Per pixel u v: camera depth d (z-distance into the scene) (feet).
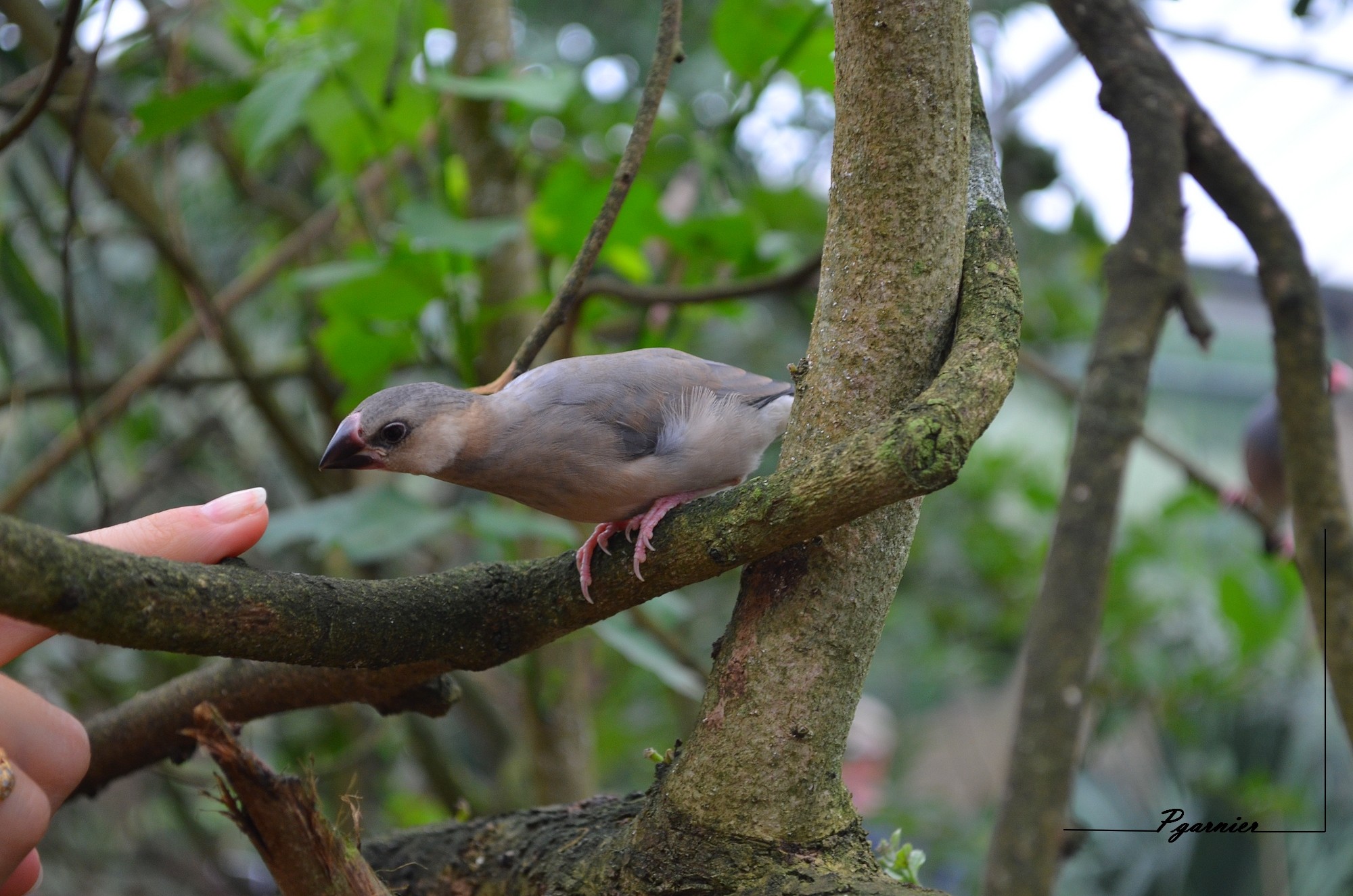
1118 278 8.66
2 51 14.37
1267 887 19.94
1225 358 37.09
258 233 20.62
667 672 11.75
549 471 8.36
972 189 6.37
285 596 5.58
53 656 17.38
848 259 5.84
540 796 12.68
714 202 12.53
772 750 5.69
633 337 16.67
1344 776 21.68
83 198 18.29
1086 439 8.40
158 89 14.53
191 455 20.06
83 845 21.26
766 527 5.43
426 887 7.41
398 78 12.00
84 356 15.70
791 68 12.53
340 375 12.80
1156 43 9.26
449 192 12.90
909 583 24.58
